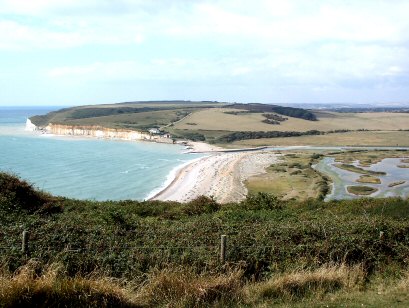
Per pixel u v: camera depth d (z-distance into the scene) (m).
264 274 10.20
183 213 20.75
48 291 8.00
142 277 9.49
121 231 12.18
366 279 10.49
